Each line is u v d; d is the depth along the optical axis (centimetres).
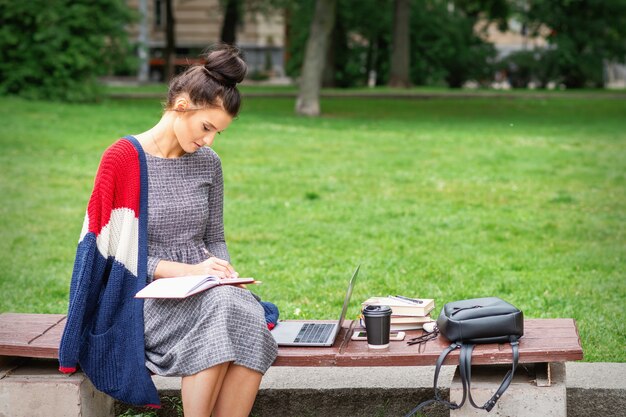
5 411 407
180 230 409
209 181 419
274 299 683
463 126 2250
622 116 2666
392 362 387
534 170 1481
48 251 870
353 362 389
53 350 398
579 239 954
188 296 379
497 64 4488
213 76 393
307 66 2503
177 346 375
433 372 477
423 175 1415
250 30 4862
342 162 1540
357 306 663
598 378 457
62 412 406
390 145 1798
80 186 1261
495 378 399
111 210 395
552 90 4038
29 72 2448
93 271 390
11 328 429
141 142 407
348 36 4381
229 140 1792
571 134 2080
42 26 2427
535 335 404
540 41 5656
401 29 3919
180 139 400
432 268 805
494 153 1698
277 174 1392
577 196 1242
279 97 3272
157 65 4625
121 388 390
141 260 398
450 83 4512
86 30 2491
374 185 1312
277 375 474
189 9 4775
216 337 367
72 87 2498
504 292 713
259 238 938
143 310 392
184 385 370
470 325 386
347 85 4291
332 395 459
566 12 4381
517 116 2622
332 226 1008
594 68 4416
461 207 1148
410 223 1033
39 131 1788
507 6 3603
